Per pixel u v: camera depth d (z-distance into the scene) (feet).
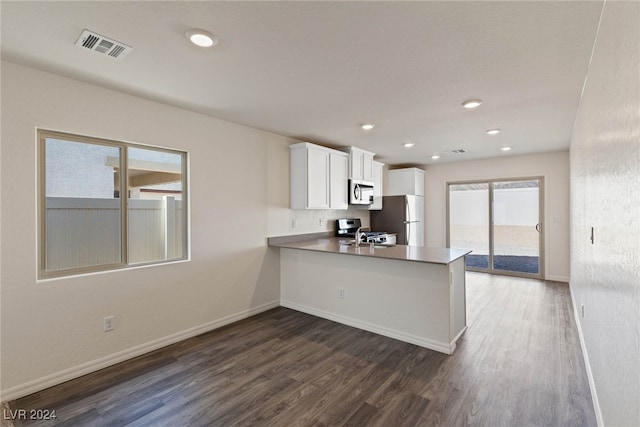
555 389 7.14
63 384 7.59
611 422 4.92
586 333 8.11
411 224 19.39
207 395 7.12
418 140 14.29
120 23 5.49
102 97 8.30
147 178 9.57
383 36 5.89
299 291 13.06
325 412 6.50
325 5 4.99
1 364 6.88
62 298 7.73
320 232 15.80
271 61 6.86
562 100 9.16
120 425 6.15
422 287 9.68
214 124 11.00
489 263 19.49
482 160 19.44
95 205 8.48
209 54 6.57
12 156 6.98
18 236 7.07
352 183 15.42
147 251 9.58
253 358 8.87
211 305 11.00
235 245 11.77
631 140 3.70
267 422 6.23
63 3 4.92
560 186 17.07
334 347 9.57
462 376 7.79
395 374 7.94
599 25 5.48
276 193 13.34
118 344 8.68
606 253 5.43
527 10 5.10
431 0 4.85
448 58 6.71
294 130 12.61
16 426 6.13
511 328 10.73
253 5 4.99
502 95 8.80
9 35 5.85
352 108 9.95
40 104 7.32
